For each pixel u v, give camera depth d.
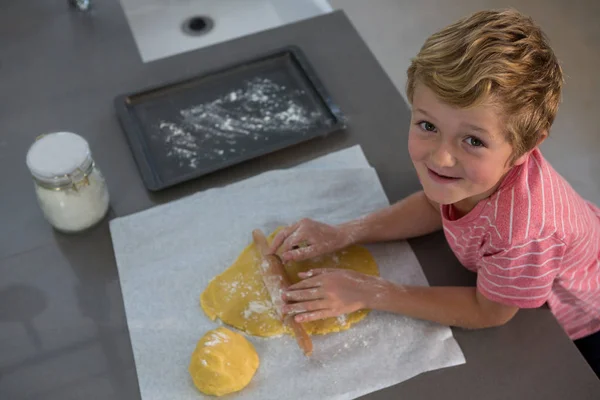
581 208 0.86
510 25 0.65
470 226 0.81
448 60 0.64
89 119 1.14
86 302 0.92
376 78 1.20
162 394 0.82
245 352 0.83
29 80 1.21
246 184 1.05
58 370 0.85
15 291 0.93
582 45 2.03
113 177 1.06
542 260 0.77
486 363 0.83
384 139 1.10
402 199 1.01
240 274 0.94
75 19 1.32
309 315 0.85
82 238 0.99
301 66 1.19
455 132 0.66
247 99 1.15
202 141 1.09
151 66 1.22
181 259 0.96
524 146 0.68
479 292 0.86
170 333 0.88
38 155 0.90
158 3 1.46
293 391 0.81
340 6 2.21
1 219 1.01
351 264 0.95
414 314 0.87
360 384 0.81
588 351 1.01
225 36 1.41
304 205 1.02
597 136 1.82
